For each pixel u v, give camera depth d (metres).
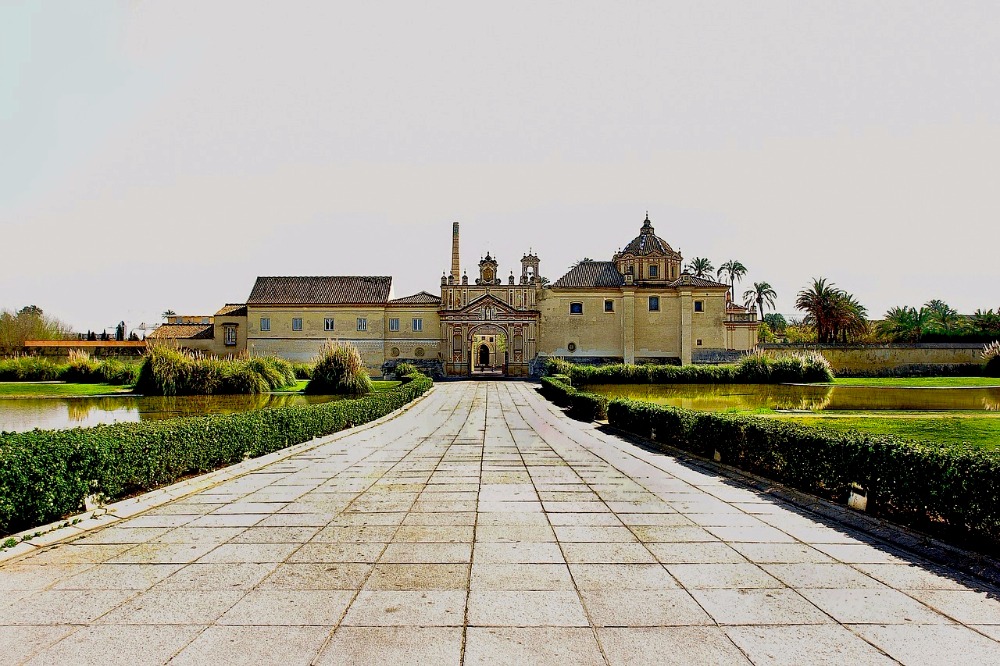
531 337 56.66
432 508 9.39
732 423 12.75
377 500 9.92
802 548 7.43
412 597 5.91
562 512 9.16
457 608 5.65
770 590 6.11
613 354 57.69
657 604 5.76
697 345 57.44
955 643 5.00
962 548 7.22
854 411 26.11
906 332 72.50
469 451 15.52
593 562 6.91
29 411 28.78
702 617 5.48
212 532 8.10
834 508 9.16
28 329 74.56
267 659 4.73
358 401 22.02
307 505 9.59
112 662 4.68
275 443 14.73
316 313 57.09
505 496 10.23
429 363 56.66
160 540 7.75
